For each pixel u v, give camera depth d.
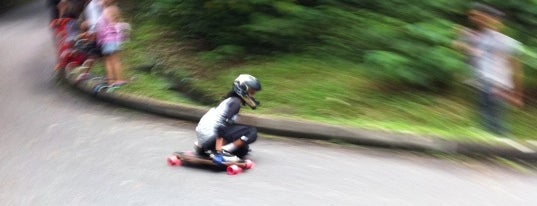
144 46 11.59
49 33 16.23
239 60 10.34
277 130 7.73
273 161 6.73
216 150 6.37
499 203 5.77
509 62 7.67
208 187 5.90
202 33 11.30
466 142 7.17
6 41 15.41
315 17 10.16
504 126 7.77
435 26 8.80
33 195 5.62
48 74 11.30
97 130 7.84
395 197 5.77
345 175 6.34
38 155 6.80
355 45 9.77
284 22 10.21
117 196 5.64
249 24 10.48
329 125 7.56
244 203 5.52
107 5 9.78
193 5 11.40
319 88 8.95
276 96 8.82
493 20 7.51
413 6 9.43
